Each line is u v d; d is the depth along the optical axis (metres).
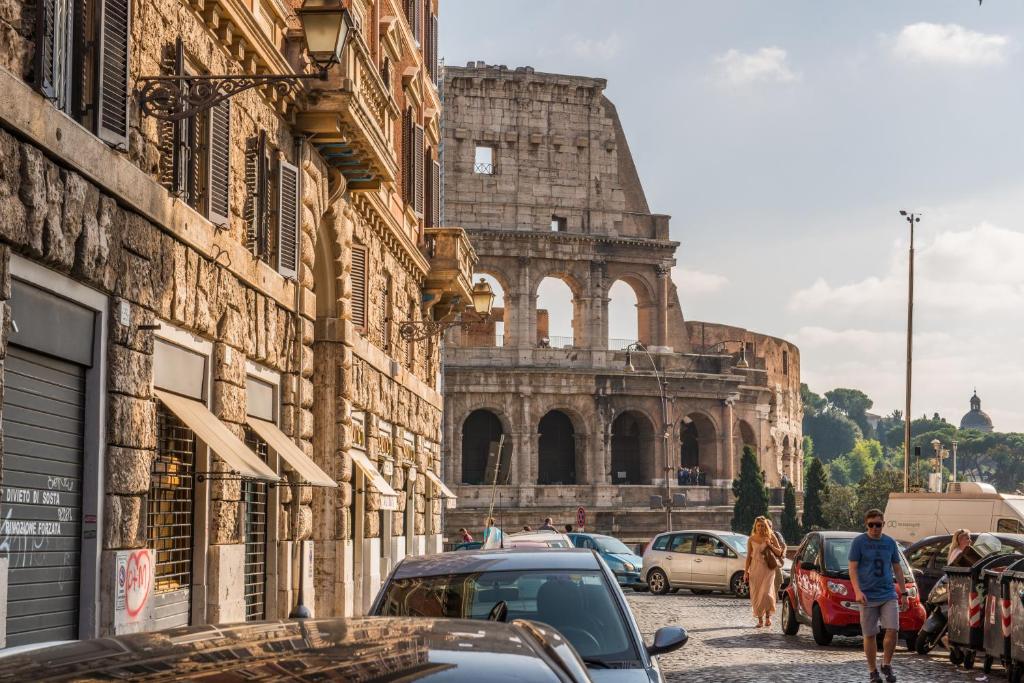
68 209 14.20
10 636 13.42
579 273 92.25
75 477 15.12
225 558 19.88
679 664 23.28
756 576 32.19
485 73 91.81
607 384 91.19
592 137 93.94
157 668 3.99
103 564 15.50
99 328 15.48
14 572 13.51
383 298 36.31
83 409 15.33
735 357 107.75
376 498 33.84
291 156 24.30
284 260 23.45
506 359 90.06
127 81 15.84
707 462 96.25
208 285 19.31
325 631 4.74
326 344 28.53
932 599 26.08
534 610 10.56
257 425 22.23
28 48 13.28
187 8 18.62
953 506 48.19
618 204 94.00
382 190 34.81
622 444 96.44
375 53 34.16
